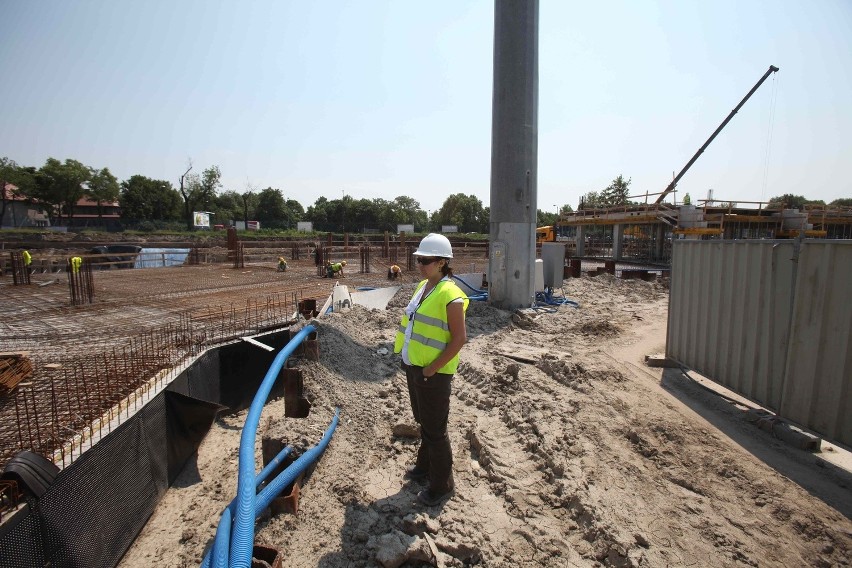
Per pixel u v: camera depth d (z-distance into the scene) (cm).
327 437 432
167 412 494
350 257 2773
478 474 392
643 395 585
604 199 5544
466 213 7562
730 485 389
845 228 2833
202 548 377
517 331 923
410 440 456
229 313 930
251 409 425
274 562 272
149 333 754
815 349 443
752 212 2564
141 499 417
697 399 584
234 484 476
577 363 645
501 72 1028
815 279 443
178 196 6838
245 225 6116
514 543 310
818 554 309
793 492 377
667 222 2439
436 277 327
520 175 1049
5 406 459
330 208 7006
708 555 304
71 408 441
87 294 1149
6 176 5141
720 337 596
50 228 4666
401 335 341
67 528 311
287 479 344
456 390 586
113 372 540
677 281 707
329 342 684
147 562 371
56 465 319
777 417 499
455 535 309
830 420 428
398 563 286
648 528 326
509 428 474
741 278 552
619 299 1345
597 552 303
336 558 303
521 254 1078
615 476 386
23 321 858
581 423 475
